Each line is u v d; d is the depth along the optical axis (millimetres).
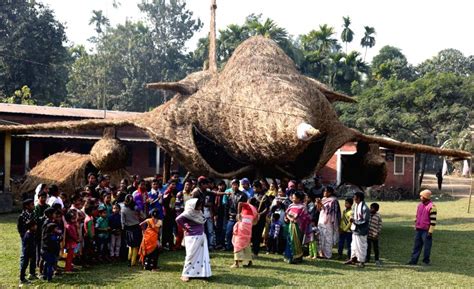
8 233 13609
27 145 26656
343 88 47188
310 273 9625
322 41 47969
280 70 13070
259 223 11211
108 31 65438
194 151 13344
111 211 10570
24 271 8602
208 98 13633
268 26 45344
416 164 31797
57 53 47438
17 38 44812
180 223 9016
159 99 60719
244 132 12422
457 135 35875
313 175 13719
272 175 14477
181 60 65875
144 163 31906
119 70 61125
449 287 8711
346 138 14227
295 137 10875
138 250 10180
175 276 9227
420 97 34812
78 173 18344
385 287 8602
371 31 56188
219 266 10148
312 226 11156
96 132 28875
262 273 9555
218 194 11883
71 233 9484
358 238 10398
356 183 17719
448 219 19109
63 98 49812
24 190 19641
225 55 47000
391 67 52156
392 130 35625
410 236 14578
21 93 43156
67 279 8914
